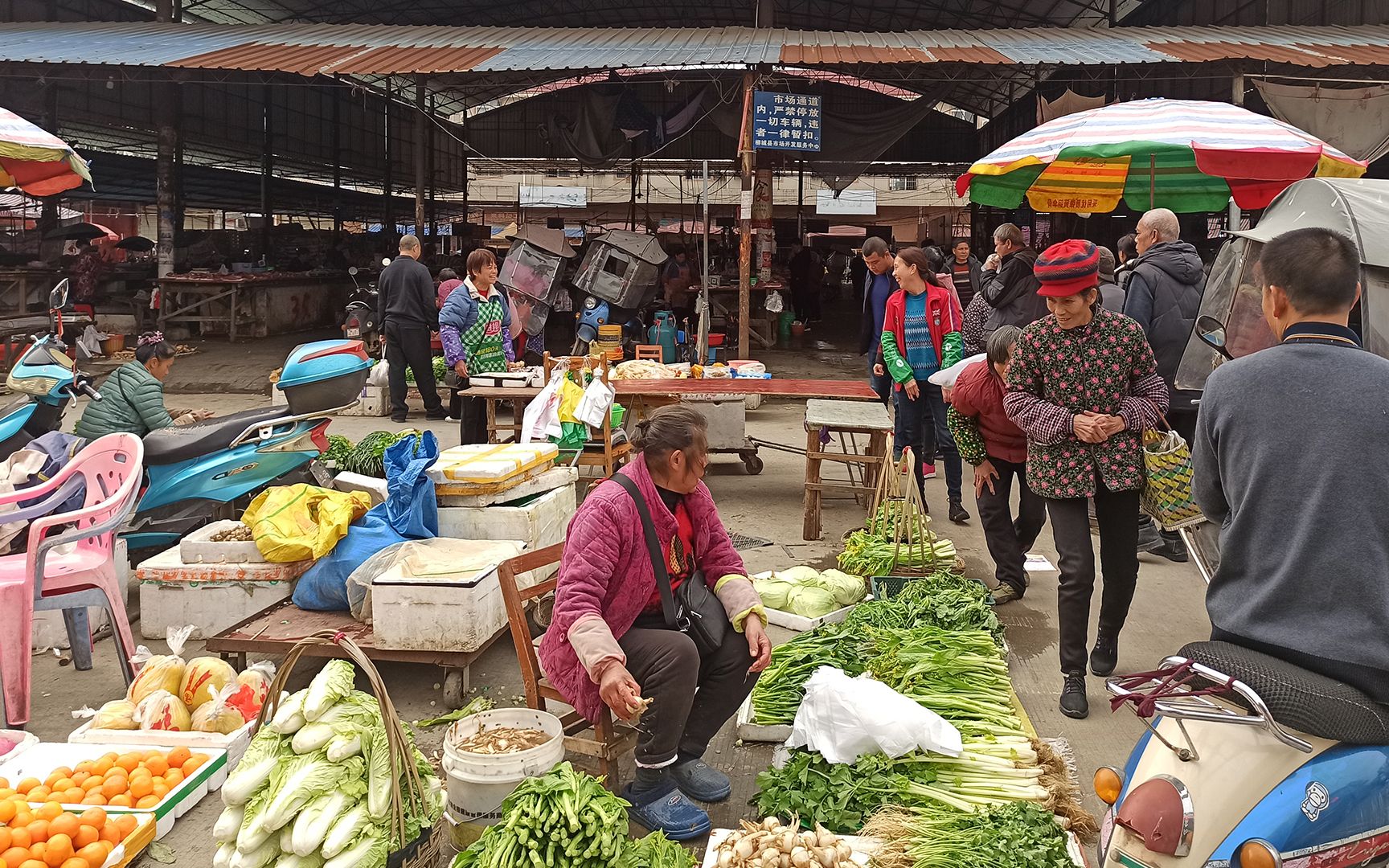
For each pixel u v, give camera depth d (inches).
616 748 131.3
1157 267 240.4
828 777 124.2
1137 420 154.3
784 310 740.0
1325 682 87.5
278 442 231.3
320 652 169.5
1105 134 263.6
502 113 1138.7
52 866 112.1
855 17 1026.7
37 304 636.1
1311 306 93.2
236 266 784.9
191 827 131.2
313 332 759.7
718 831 117.3
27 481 191.3
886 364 289.9
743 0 1024.2
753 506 297.7
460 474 206.4
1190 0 725.3
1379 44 498.6
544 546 215.6
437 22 1087.0
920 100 618.2
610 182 1503.4
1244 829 86.8
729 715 134.8
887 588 198.4
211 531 197.9
